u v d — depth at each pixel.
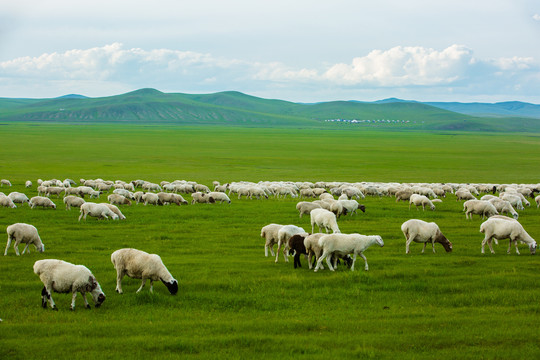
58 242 27.86
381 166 114.56
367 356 12.84
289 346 13.44
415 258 24.59
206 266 22.94
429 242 29.11
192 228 33.81
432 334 14.34
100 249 26.66
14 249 25.91
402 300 18.17
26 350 12.96
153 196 46.34
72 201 40.12
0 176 79.69
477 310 16.89
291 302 17.80
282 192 56.56
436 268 22.38
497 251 26.61
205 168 104.25
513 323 15.36
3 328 14.56
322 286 19.77
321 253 22.08
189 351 13.23
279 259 24.86
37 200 40.91
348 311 16.84
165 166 107.00
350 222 36.41
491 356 12.86
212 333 14.62
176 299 17.98
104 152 143.12
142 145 176.75
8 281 19.66
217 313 16.78
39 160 114.69
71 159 119.56
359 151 165.25
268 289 19.09
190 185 60.34
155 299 17.86
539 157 145.50
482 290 19.06
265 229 25.23
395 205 47.00
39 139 198.50
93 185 61.88
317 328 15.12
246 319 16.12
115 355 12.77
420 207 45.62
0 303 17.02
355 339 13.99
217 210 42.53
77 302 17.62
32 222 34.34
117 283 18.64
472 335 14.30
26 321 15.41
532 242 25.22
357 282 20.22
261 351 13.23
